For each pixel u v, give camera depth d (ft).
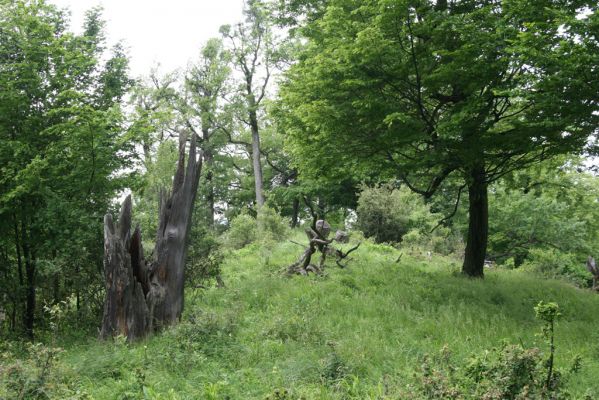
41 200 37.35
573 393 20.98
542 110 37.76
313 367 23.27
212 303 39.29
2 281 36.52
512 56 34.94
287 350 26.76
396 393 18.26
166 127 120.57
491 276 53.11
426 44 40.11
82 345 30.45
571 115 35.86
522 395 14.90
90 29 43.78
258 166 127.13
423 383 16.58
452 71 37.78
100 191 38.78
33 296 37.86
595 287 57.72
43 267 34.88
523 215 86.69
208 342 27.84
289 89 48.26
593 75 33.37
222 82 124.88
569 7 36.37
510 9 36.50
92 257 36.29
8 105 36.37
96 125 35.50
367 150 44.57
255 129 127.24
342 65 39.96
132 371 23.90
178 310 33.40
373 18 39.04
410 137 40.57
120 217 31.73
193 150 34.60
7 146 35.55
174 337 28.63
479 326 31.58
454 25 37.81
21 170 34.19
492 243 92.38
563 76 33.53
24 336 35.37
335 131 42.86
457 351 26.76
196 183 34.86
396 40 39.65
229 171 145.59
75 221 34.88
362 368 23.68
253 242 78.33
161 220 33.91
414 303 38.22
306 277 46.91
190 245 44.01
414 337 29.86
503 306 37.73
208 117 126.72
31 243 37.01
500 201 89.51
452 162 42.60
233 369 24.31
